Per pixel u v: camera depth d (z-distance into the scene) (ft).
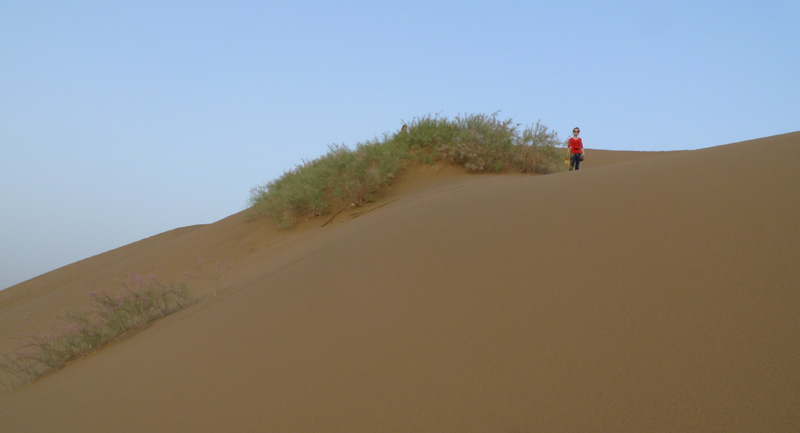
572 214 18.66
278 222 49.06
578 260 14.89
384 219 28.32
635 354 10.15
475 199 24.98
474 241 19.04
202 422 12.36
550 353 11.00
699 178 18.29
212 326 19.77
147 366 17.90
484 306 13.92
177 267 50.29
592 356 10.47
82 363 23.97
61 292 59.67
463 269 16.81
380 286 17.65
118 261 72.95
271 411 11.85
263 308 19.58
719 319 10.39
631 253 14.30
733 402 8.33
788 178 15.66
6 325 50.19
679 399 8.71
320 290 19.24
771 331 9.60
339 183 47.78
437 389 10.86
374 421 10.37
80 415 15.48
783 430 7.55
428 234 21.50
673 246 13.91
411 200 39.40
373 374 12.17
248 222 55.93
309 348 14.60
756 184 16.06
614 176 22.21
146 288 28.86
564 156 56.65
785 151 18.30
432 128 56.24
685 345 9.96
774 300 10.39
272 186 56.65
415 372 11.73
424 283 16.67
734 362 9.15
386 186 48.06
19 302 69.21
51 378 23.41
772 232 12.89
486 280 15.46
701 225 14.57
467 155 50.49
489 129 53.83
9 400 21.70
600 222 17.15
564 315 12.31
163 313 28.17
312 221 46.62
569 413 9.11
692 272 12.35
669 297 11.65
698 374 9.13
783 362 8.81
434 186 46.57
